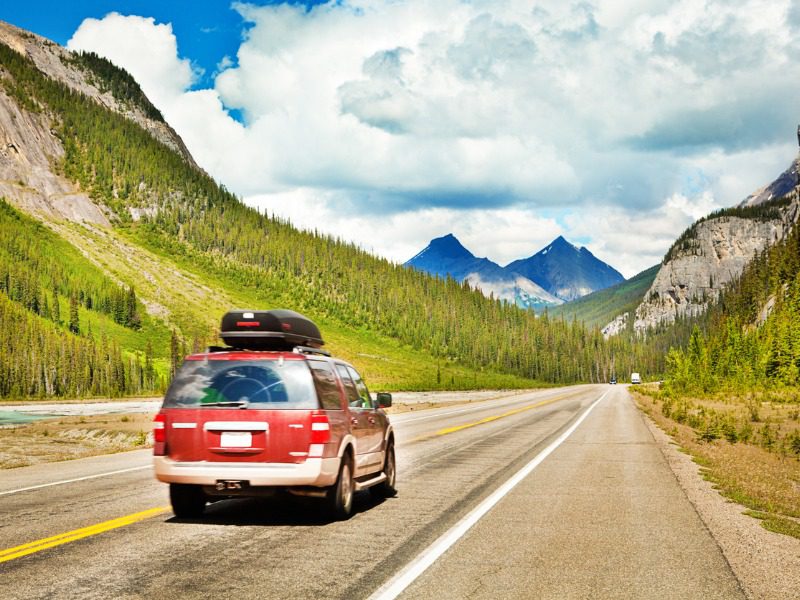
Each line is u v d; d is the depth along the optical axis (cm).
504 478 1300
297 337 949
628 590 562
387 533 793
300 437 842
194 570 617
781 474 1683
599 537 775
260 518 894
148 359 14862
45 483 1241
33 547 712
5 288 17225
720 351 9744
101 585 565
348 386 998
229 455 849
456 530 809
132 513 923
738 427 3291
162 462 861
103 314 19300
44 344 12788
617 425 2984
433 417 3791
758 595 552
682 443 2195
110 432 3262
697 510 963
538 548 717
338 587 561
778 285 13675
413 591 552
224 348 940
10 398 11162
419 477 1316
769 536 796
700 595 550
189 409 865
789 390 6300
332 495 863
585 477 1320
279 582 576
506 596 542
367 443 1008
